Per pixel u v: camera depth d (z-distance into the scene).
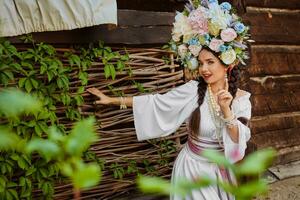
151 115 2.55
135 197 3.42
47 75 2.79
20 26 2.60
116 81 3.20
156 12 3.37
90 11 2.70
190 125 2.42
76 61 2.96
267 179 4.35
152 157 3.46
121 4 3.31
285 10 4.83
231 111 2.28
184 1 3.50
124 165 3.34
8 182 2.78
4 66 2.64
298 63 4.93
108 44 3.19
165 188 0.53
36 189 2.93
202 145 2.38
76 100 2.98
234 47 2.28
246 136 2.31
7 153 2.70
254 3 4.54
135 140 3.36
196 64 2.36
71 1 2.67
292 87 4.91
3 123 2.65
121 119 3.25
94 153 3.18
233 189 0.58
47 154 0.60
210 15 2.22
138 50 3.30
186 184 0.57
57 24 2.67
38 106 0.55
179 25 2.34
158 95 2.55
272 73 4.71
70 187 3.10
